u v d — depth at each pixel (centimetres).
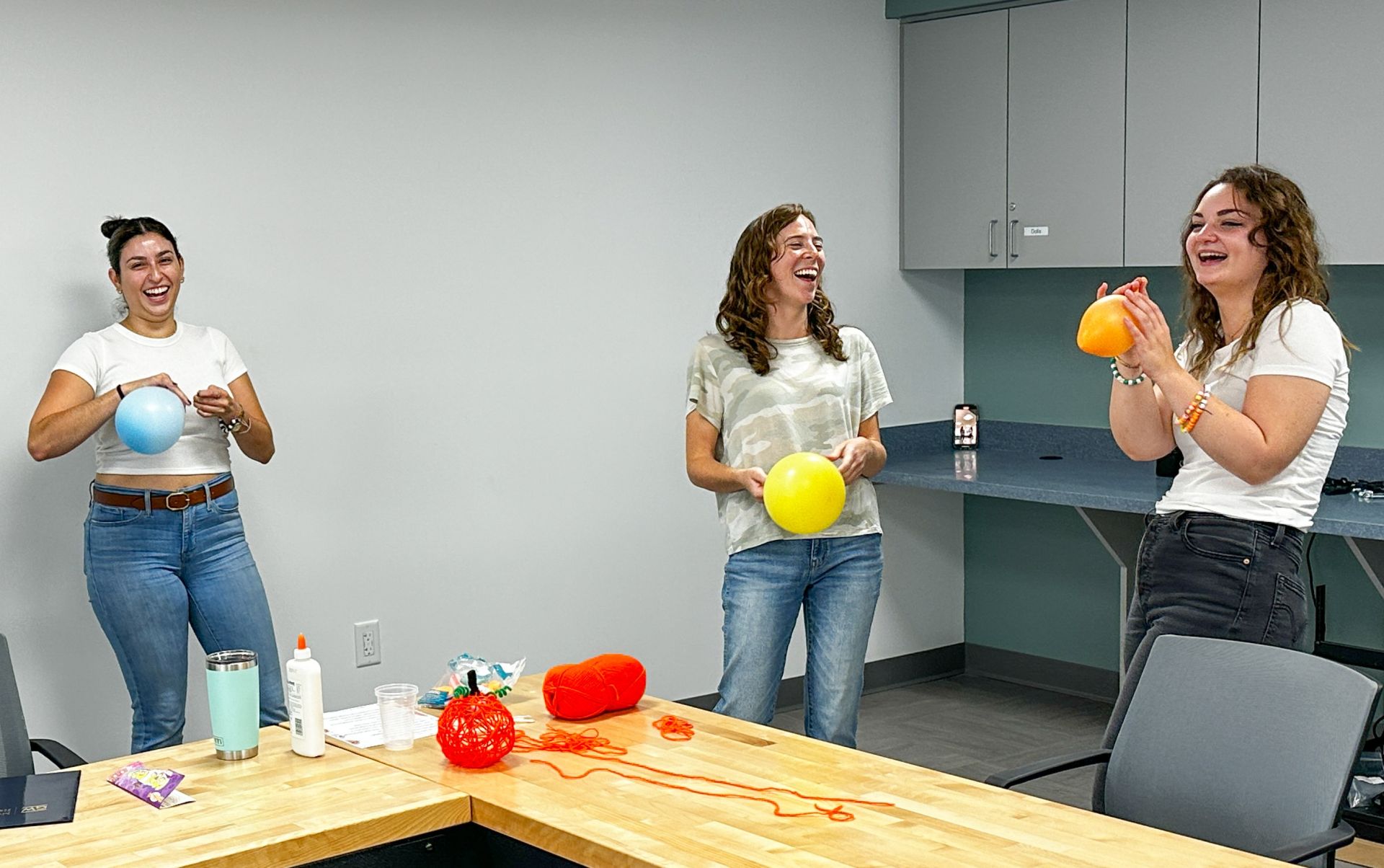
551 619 455
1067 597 532
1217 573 264
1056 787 425
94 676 378
